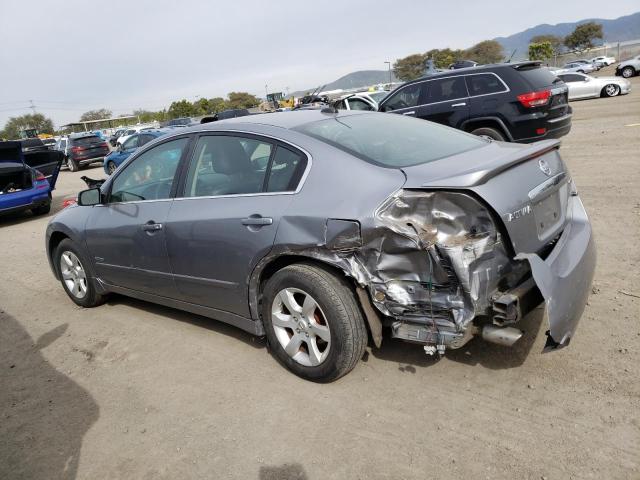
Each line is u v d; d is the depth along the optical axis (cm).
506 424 264
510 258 273
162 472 264
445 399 290
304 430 281
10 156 1111
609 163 827
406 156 315
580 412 265
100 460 280
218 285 359
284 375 338
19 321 502
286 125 347
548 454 241
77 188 1661
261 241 318
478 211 262
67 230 489
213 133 375
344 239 280
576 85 2331
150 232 398
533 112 823
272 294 326
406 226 269
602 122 1359
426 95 920
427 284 273
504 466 237
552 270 273
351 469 248
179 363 374
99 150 2416
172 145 404
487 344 336
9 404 349
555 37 8744
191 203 373
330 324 298
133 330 444
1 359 421
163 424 304
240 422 296
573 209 344
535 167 302
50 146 2756
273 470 255
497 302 261
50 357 413
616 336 327
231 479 253
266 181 331
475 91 871
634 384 279
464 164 294
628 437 244
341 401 301
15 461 289
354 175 295
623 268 426
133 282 441
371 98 1376
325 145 317
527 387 290
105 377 369
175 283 396
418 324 281
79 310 512
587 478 225
